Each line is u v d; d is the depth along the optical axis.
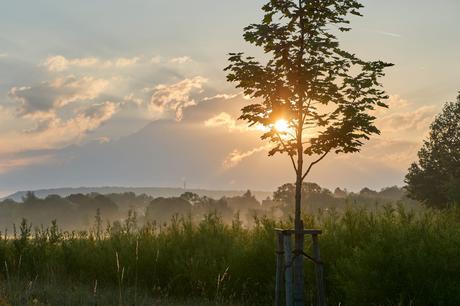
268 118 9.10
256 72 8.96
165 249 14.93
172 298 13.09
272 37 8.95
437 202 50.06
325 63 8.86
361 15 8.74
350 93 8.92
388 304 10.16
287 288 8.81
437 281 9.91
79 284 13.74
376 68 8.64
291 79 8.91
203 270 13.52
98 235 17.05
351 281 10.73
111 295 11.99
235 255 13.42
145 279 14.65
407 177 53.25
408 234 11.11
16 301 9.64
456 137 53.47
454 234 10.95
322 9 8.63
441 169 51.09
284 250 9.09
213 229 15.95
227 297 13.31
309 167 9.24
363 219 13.30
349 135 8.84
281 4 8.84
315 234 9.26
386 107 8.88
